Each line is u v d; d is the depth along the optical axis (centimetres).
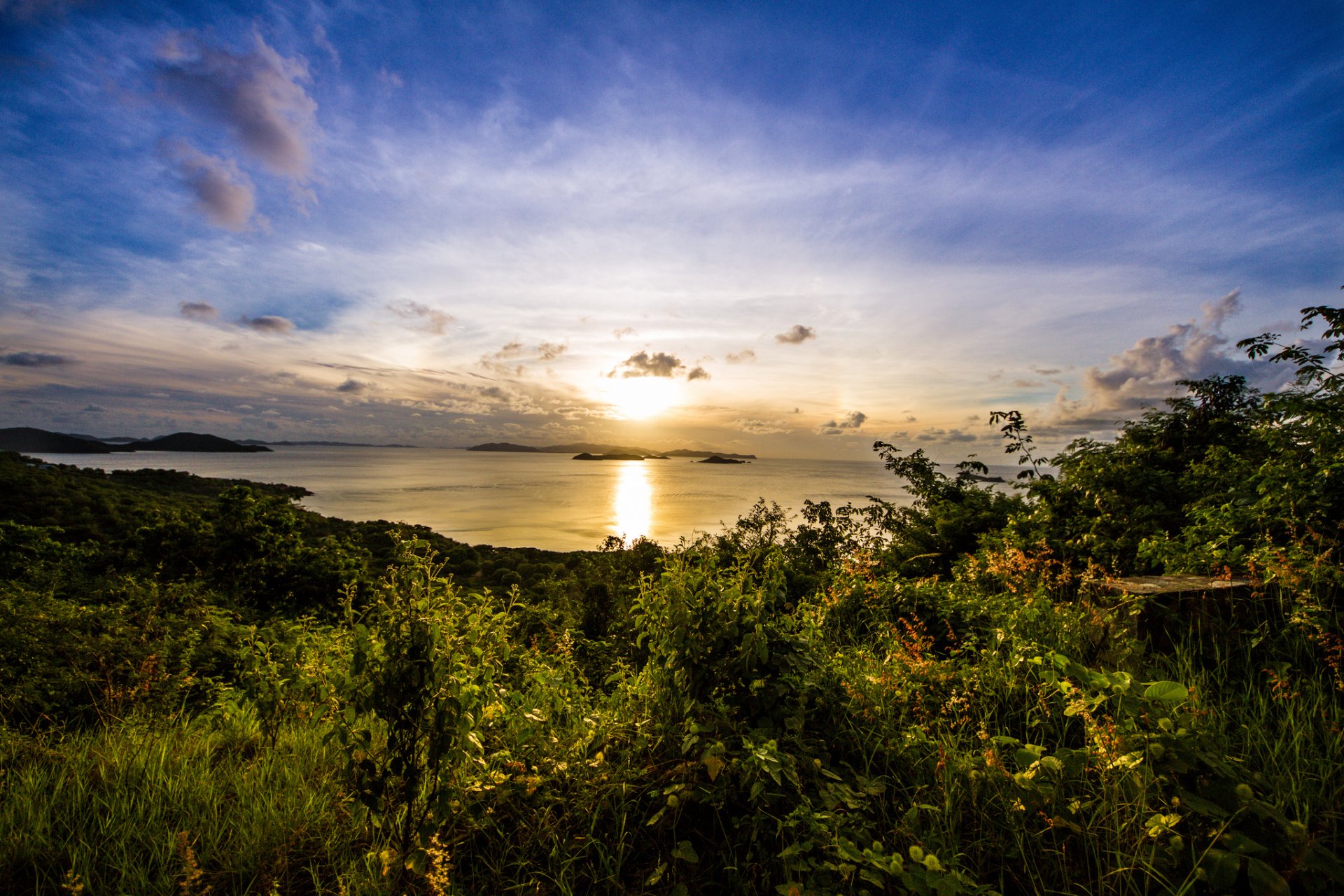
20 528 1318
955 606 473
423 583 241
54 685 443
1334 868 182
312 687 352
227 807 287
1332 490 390
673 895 224
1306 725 262
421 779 239
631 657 491
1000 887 208
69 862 249
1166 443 775
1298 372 467
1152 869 196
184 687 483
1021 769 250
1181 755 212
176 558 1348
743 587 350
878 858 202
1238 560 391
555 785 275
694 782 263
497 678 335
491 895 233
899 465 1205
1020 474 900
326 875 246
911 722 313
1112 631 342
